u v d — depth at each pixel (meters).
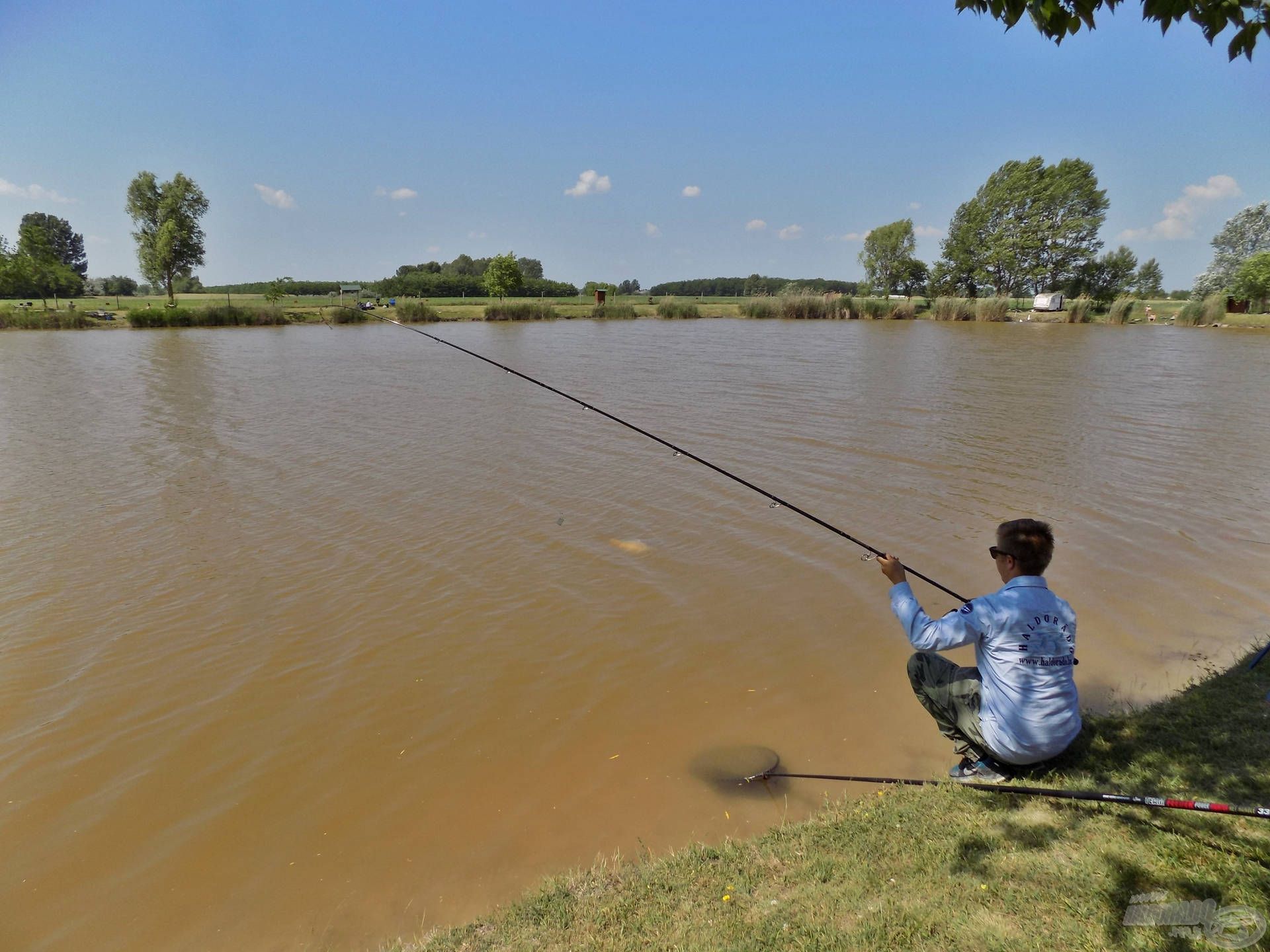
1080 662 5.97
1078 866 3.15
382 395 19.12
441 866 4.16
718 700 5.67
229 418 15.97
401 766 5.01
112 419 15.88
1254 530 8.95
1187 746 4.05
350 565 8.18
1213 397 18.19
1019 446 13.12
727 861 3.68
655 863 3.80
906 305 56.56
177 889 4.07
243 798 4.75
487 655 6.36
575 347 31.77
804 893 3.30
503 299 65.31
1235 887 2.88
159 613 7.11
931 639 3.79
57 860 4.30
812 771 4.82
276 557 8.38
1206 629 6.50
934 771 4.74
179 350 30.78
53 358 27.61
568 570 8.02
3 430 14.83
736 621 6.89
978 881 3.16
